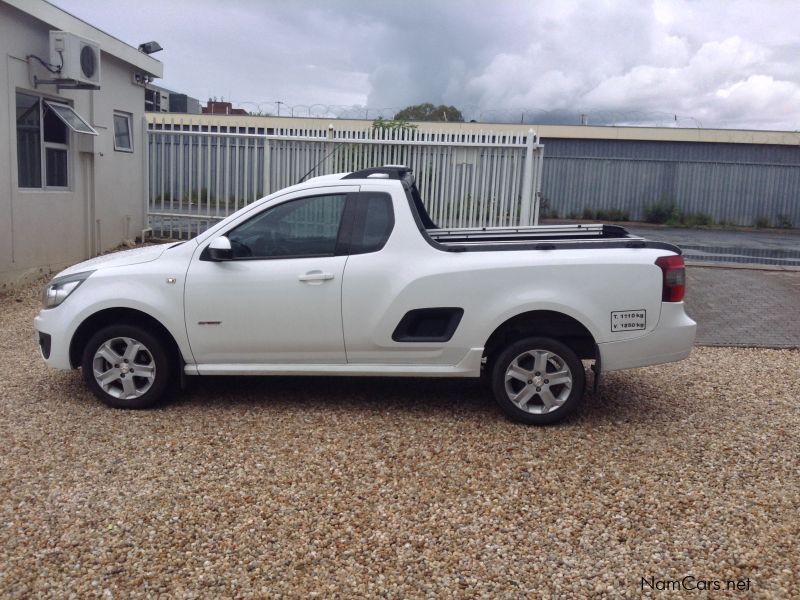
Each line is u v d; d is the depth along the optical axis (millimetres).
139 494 4543
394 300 5781
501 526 4219
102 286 6023
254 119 23453
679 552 3959
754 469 5062
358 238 5887
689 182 28484
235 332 5949
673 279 5672
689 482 4828
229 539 4039
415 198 6840
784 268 12891
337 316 5852
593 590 3617
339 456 5164
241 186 13805
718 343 8742
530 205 12844
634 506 4473
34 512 4301
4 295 10617
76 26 11820
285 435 5559
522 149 12727
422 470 4953
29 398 6375
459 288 5723
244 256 5969
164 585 3613
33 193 11328
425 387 6871
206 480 4750
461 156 12922
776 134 27641
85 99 12625
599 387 7004
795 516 4371
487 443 5453
